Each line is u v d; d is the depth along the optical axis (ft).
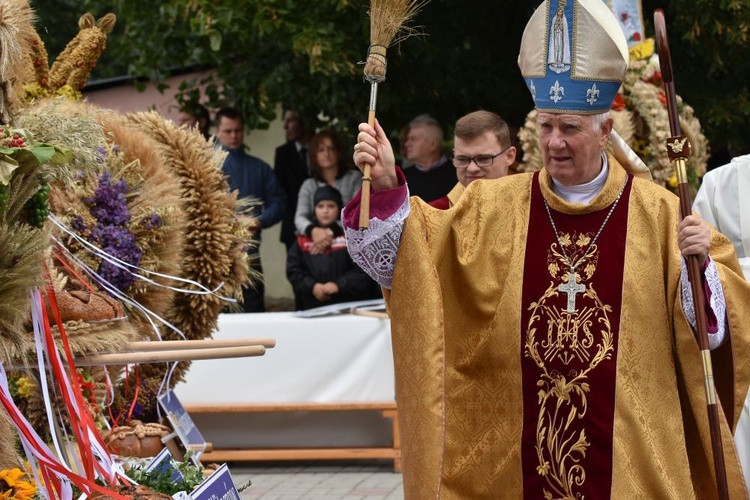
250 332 34.73
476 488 18.10
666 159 30.32
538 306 18.11
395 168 17.93
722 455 17.38
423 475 17.31
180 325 23.88
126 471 18.81
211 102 48.37
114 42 50.16
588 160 18.35
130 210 21.79
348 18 41.27
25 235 16.20
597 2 18.24
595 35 18.03
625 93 30.22
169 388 23.82
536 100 18.45
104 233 20.93
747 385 18.35
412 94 44.37
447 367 18.34
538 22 18.38
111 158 21.65
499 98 44.42
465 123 25.03
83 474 17.90
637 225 18.26
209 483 17.98
